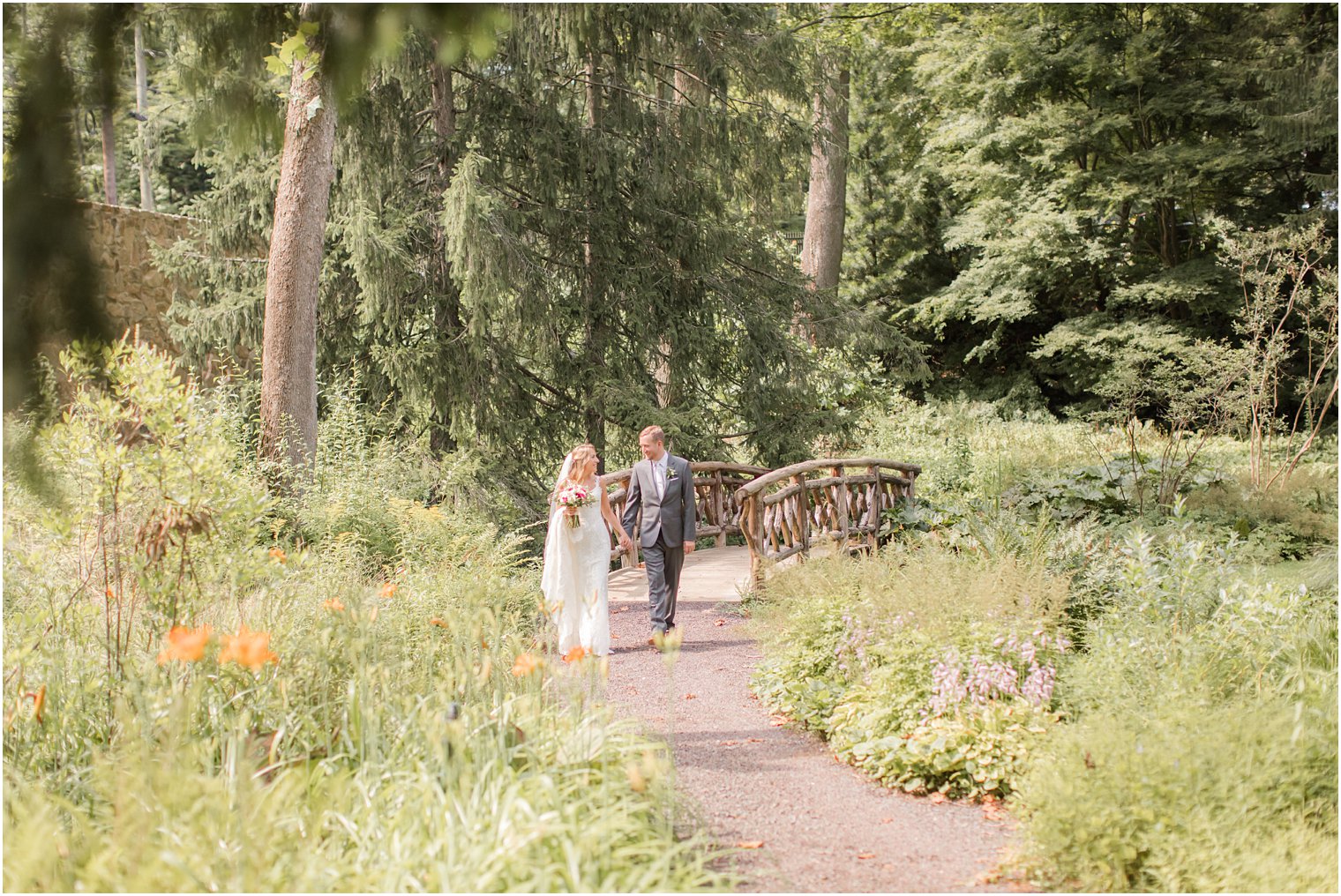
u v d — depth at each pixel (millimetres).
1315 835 3451
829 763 4762
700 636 7586
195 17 4246
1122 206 23453
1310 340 14930
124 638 4570
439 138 11477
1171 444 13039
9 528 4562
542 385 12570
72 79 3381
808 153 13328
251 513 4676
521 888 2752
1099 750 3762
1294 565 9469
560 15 10336
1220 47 22094
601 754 3791
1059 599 5688
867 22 23031
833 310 13930
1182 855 3305
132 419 4445
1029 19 23344
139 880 2645
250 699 4020
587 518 6480
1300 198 22672
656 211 12297
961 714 4691
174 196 27000
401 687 4336
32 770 3676
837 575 6934
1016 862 3576
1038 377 27375
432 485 11031
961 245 26500
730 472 12633
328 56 3963
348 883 2865
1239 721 3912
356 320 11484
